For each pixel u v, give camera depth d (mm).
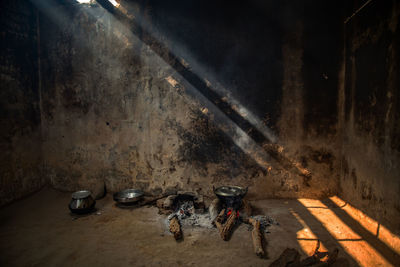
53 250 2723
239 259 2549
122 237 3004
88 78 4324
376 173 2977
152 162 4262
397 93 2594
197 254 2646
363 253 2613
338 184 4012
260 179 4145
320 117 4012
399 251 2484
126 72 4219
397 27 2613
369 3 3164
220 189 3805
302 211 3660
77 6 4285
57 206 3957
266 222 3305
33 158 4336
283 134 4078
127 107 4258
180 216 3512
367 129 3193
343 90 3902
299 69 3994
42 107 4484
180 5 4059
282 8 3951
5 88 3855
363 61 3311
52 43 4410
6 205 3822
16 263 2490
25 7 4199
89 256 2613
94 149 4406
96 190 4250
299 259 2525
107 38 4227
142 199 4043
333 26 3893
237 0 3994
